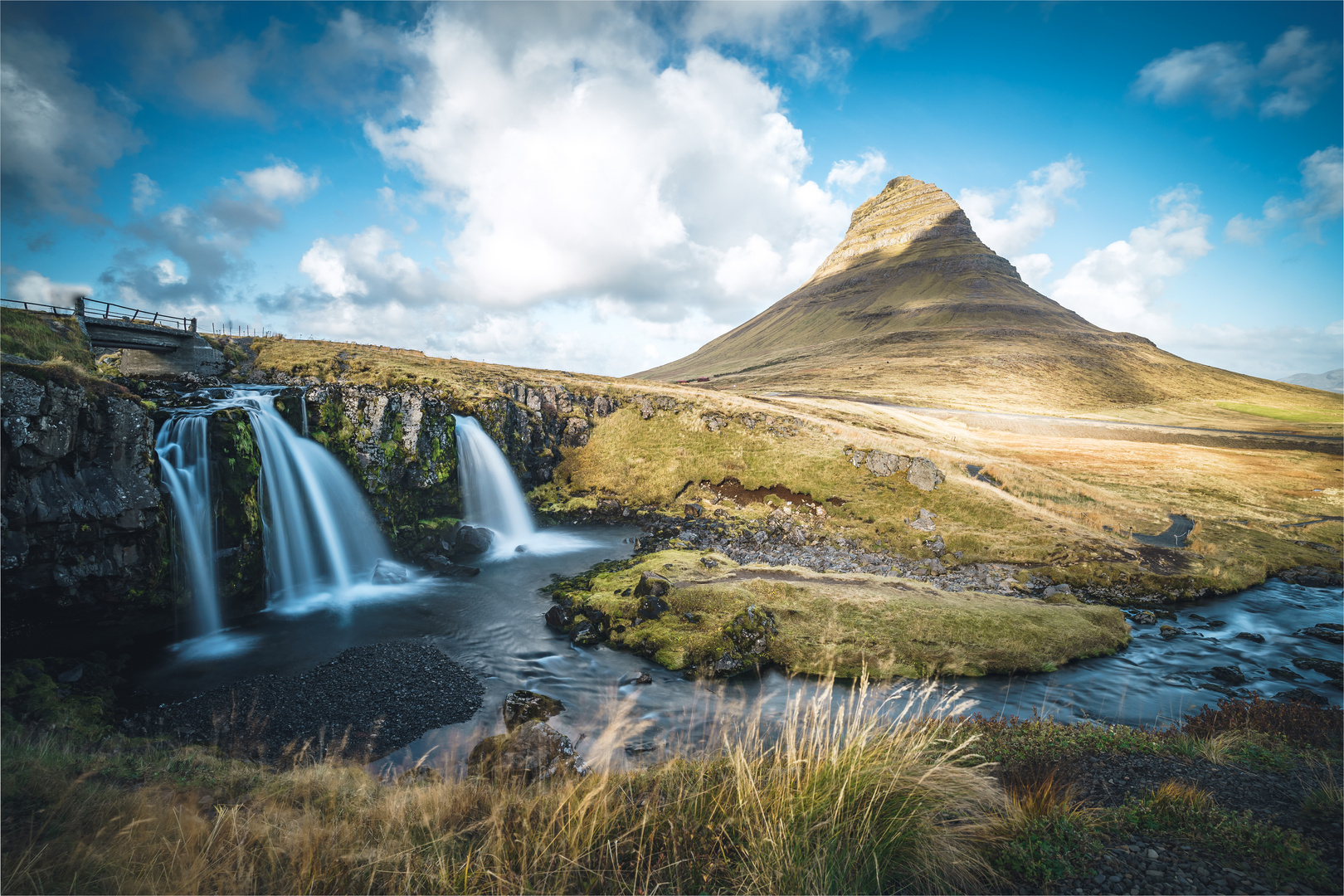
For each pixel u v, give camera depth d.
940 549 34.66
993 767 7.83
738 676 18.78
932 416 99.06
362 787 7.96
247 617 23.77
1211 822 5.99
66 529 18.70
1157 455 73.94
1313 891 4.74
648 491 45.28
